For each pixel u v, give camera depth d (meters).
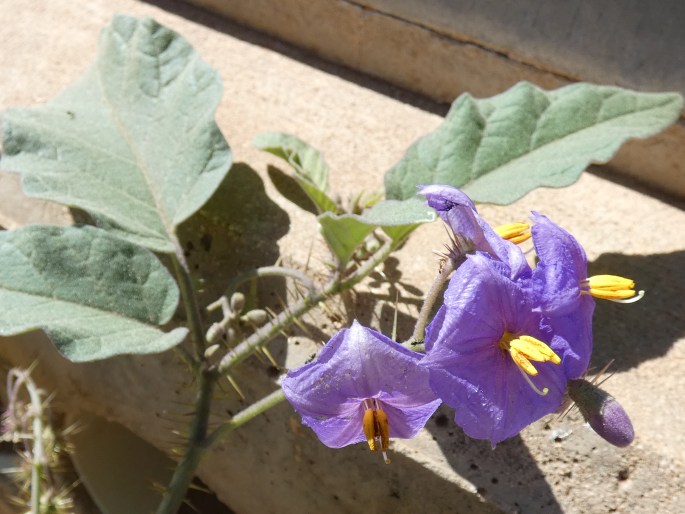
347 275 0.26
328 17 0.31
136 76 0.27
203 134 0.25
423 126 0.30
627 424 0.17
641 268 0.26
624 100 0.24
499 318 0.17
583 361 0.18
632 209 0.28
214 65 0.32
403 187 0.24
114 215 0.24
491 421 0.17
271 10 0.33
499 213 0.27
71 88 0.27
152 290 0.22
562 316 0.18
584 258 0.19
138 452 0.33
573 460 0.22
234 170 0.28
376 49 0.31
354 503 0.25
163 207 0.25
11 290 0.22
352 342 0.17
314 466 0.25
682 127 0.27
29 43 0.33
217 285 0.26
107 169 0.25
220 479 0.29
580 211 0.27
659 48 0.26
